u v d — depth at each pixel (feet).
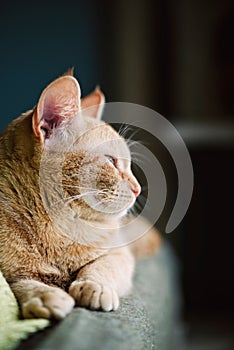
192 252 4.85
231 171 4.83
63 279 2.13
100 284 2.00
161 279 2.95
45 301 1.82
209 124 4.59
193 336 4.38
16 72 4.49
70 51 4.56
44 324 1.75
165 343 2.71
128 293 2.30
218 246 4.88
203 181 4.82
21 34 4.49
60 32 4.55
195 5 4.74
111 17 4.65
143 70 4.72
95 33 4.61
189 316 4.75
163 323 2.61
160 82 4.75
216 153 4.80
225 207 4.86
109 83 4.67
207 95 4.80
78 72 4.59
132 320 1.93
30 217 2.08
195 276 4.87
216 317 4.75
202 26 4.75
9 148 2.17
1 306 1.82
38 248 2.08
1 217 2.06
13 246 2.05
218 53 4.79
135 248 3.15
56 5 4.53
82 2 4.57
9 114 4.48
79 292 1.94
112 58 4.67
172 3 4.73
